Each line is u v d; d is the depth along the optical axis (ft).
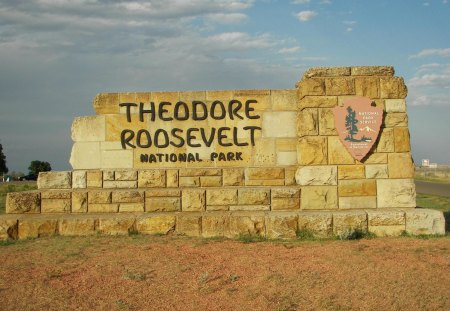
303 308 20.11
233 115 39.78
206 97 39.91
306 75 38.22
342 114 37.04
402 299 20.74
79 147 40.22
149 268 26.20
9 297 21.76
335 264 26.30
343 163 37.04
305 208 36.96
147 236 35.40
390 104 37.42
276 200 37.29
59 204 38.37
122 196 38.01
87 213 38.17
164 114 40.04
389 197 36.94
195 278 24.31
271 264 26.68
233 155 39.60
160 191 37.86
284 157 39.45
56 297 21.72
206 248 31.22
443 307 19.89
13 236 36.22
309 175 37.04
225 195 37.55
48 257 29.25
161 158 39.81
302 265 26.35
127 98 40.19
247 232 35.32
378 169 37.01
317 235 34.83
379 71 37.58
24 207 38.32
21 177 199.21
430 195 79.82
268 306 20.30
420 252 29.04
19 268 26.68
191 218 35.86
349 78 37.45
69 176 39.60
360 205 36.83
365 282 23.00
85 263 27.55
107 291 22.53
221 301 21.09
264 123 39.63
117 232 36.17
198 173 38.86
